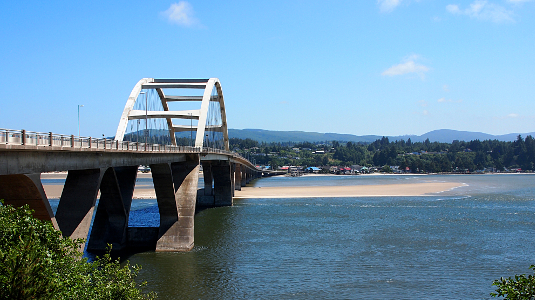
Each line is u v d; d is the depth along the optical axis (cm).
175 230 4966
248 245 4956
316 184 17562
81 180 3259
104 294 1958
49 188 13950
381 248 4756
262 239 5284
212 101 9956
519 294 1719
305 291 3412
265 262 4222
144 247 4931
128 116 7269
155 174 5066
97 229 4822
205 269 4012
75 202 3192
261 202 9694
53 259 1745
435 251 4619
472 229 5894
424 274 3825
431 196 10875
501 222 6488
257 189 14138
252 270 3962
